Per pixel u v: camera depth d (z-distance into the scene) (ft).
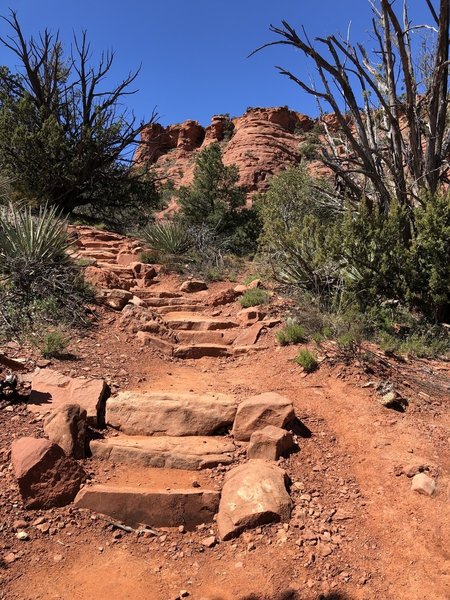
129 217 61.11
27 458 10.76
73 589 8.84
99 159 54.24
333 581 9.18
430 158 26.18
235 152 184.14
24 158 49.52
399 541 10.26
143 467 12.28
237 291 28.96
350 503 11.44
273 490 10.99
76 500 10.69
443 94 26.25
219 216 59.36
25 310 20.47
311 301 24.04
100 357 18.54
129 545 10.00
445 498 11.42
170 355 20.92
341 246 23.58
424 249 22.61
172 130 244.63
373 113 30.35
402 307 23.48
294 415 13.96
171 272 35.01
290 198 41.06
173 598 8.75
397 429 14.17
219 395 15.49
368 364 17.57
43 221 24.95
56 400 14.03
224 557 9.78
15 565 9.12
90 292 24.00
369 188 31.32
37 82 55.77
